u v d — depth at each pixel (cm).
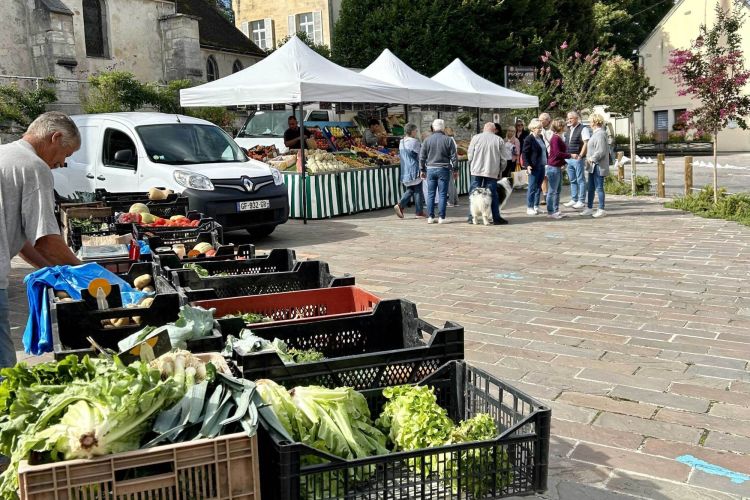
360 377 307
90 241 566
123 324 370
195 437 221
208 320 318
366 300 423
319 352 353
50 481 201
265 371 290
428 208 1334
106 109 2314
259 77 1330
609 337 588
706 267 873
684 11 4194
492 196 1282
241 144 1861
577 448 388
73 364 246
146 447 212
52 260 395
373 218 1432
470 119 2684
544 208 1523
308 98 1285
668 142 4188
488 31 2958
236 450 219
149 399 218
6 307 384
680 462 371
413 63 2897
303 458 256
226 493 220
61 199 1209
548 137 1434
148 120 1145
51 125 385
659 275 830
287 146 1596
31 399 225
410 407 280
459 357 321
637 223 1271
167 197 802
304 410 266
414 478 243
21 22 2491
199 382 236
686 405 445
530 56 3009
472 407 304
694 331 602
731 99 1435
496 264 912
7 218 375
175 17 2977
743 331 600
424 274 855
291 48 1382
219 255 564
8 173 372
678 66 1466
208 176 1047
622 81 1803
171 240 626
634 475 358
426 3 2880
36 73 2523
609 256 957
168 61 3033
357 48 2997
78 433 204
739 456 377
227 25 3588
